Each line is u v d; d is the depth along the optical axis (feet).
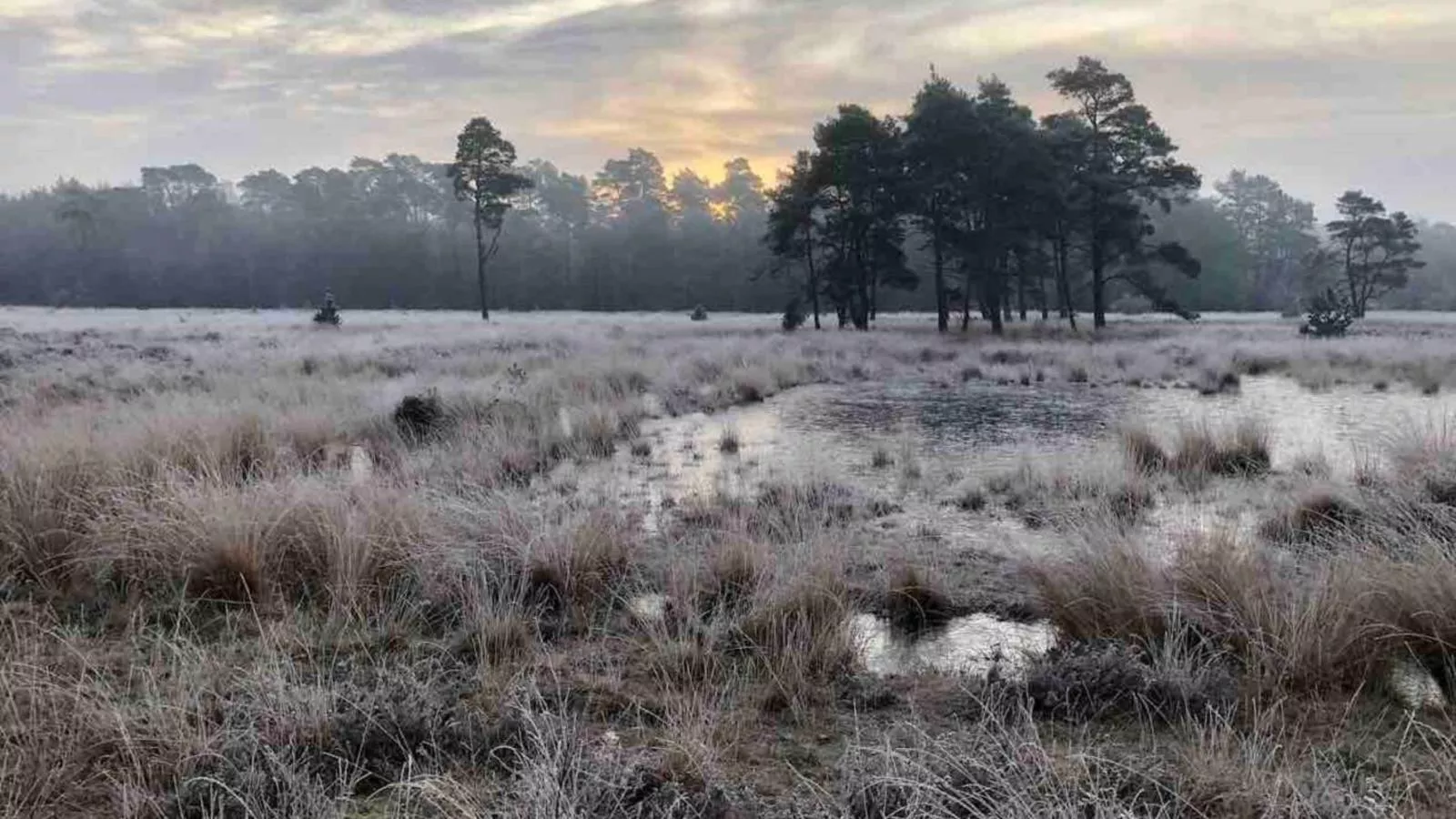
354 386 48.24
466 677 13.11
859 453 34.17
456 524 18.86
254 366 61.11
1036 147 125.39
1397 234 219.41
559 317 204.03
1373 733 11.19
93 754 10.44
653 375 57.57
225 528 16.79
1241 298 300.61
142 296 313.94
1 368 55.83
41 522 17.83
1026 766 9.67
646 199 422.82
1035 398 53.78
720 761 10.69
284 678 12.42
